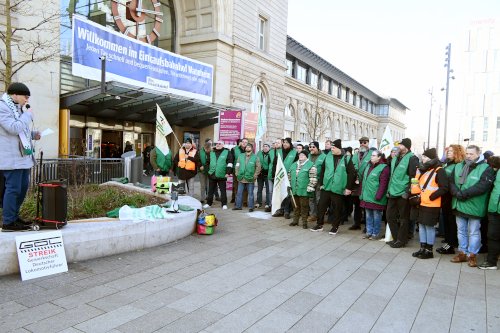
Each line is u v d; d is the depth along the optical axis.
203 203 11.25
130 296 4.22
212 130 20.89
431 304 4.32
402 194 6.92
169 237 6.68
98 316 3.69
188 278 4.89
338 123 46.50
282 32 26.47
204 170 11.12
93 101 14.83
